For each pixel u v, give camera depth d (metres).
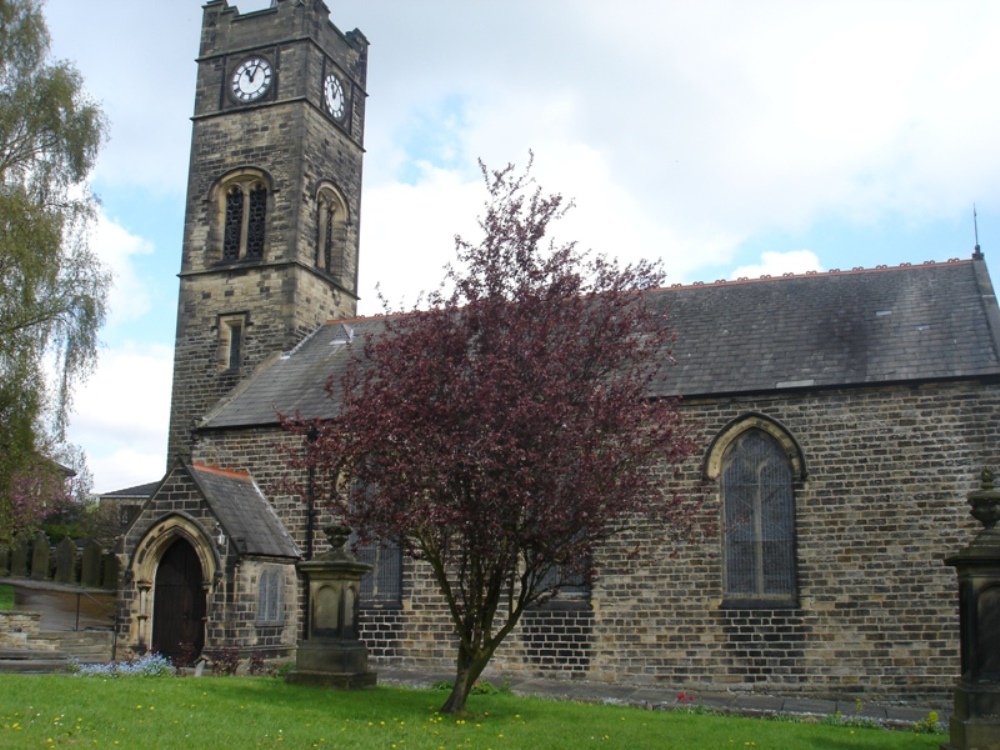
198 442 33.38
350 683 20.75
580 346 18.05
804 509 26.45
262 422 32.50
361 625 29.94
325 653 21.19
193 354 39.50
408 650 29.34
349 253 42.72
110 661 26.36
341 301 41.88
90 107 35.22
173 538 28.77
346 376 19.42
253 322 38.84
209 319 39.56
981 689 15.24
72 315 33.38
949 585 25.03
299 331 38.72
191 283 40.16
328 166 41.72
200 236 40.56
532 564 18.08
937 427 25.75
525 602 18.36
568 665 27.66
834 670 25.55
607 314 18.38
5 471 31.89
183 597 28.61
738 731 18.06
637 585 27.39
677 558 27.11
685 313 32.22
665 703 23.45
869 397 26.44
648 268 19.03
